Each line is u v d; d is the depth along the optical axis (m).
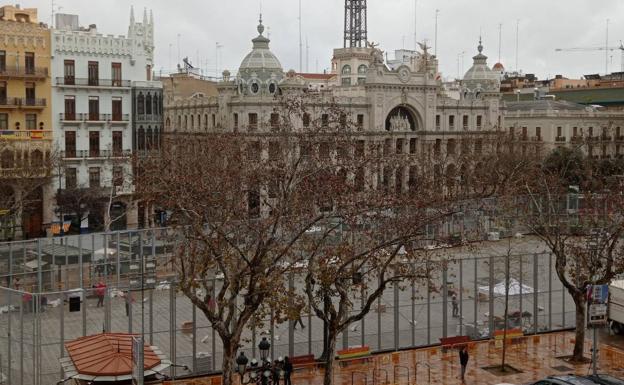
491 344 55.72
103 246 66.56
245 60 119.00
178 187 52.72
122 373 38.97
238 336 40.41
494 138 125.81
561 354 53.62
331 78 185.38
